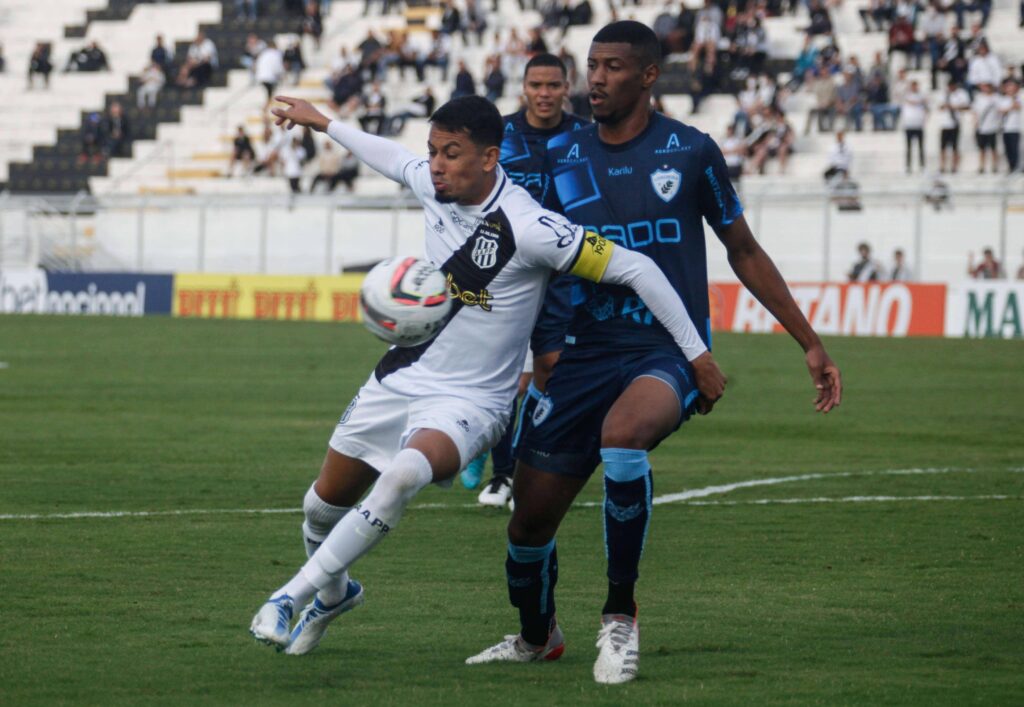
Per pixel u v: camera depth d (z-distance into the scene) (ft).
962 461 121.29
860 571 74.33
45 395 170.71
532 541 54.60
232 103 404.77
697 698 49.55
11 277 359.46
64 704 48.26
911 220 290.35
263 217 334.85
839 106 331.57
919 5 342.23
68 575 71.61
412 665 54.65
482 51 385.70
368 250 332.39
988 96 304.71
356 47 410.11
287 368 207.51
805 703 48.93
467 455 52.80
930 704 48.80
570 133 57.72
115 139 403.13
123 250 358.64
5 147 424.46
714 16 345.31
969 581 71.67
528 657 55.62
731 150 322.55
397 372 54.65
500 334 54.39
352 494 55.77
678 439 136.87
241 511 92.99
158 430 138.72
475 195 53.78
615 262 52.85
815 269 294.46
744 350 236.84
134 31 444.96
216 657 55.26
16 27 459.73
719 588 69.97
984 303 264.11
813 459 122.52
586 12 372.38
